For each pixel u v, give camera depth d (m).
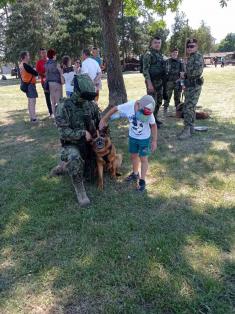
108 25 9.77
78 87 4.25
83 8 42.97
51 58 8.95
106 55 9.98
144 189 4.62
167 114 9.53
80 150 4.50
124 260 3.20
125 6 13.05
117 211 4.10
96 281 2.96
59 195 4.55
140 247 3.37
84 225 3.82
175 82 9.05
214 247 3.34
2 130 8.69
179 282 2.89
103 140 4.56
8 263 3.28
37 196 4.58
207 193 4.51
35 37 42.97
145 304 2.72
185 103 6.89
